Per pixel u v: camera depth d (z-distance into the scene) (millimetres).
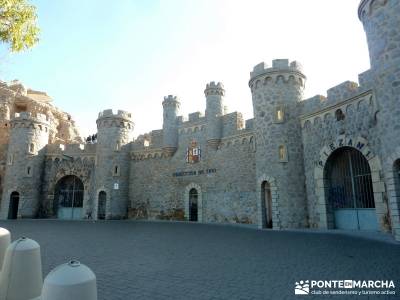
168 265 7891
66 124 40969
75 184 33125
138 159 31922
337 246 10562
